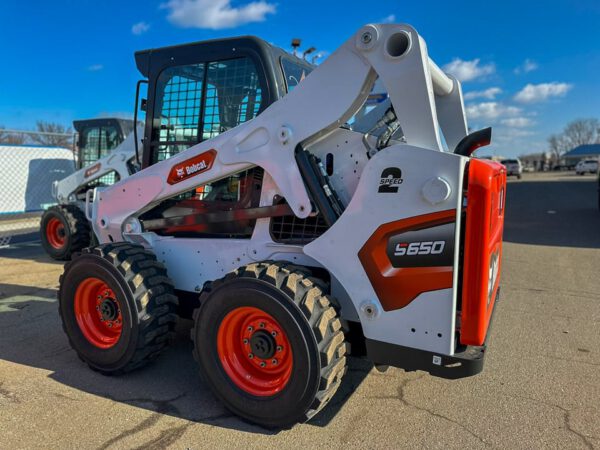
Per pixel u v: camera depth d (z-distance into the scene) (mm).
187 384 3275
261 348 2727
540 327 4531
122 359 3197
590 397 3166
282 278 2600
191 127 3523
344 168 2822
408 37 2439
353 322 2791
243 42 3258
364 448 2555
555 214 14461
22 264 7434
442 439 2656
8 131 10789
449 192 2299
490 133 2748
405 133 2512
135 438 2598
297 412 2574
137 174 3508
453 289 2354
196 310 2889
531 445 2613
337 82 2672
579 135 106375
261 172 3088
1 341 4051
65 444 2525
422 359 2484
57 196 8930
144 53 3674
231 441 2590
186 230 3469
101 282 3326
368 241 2545
